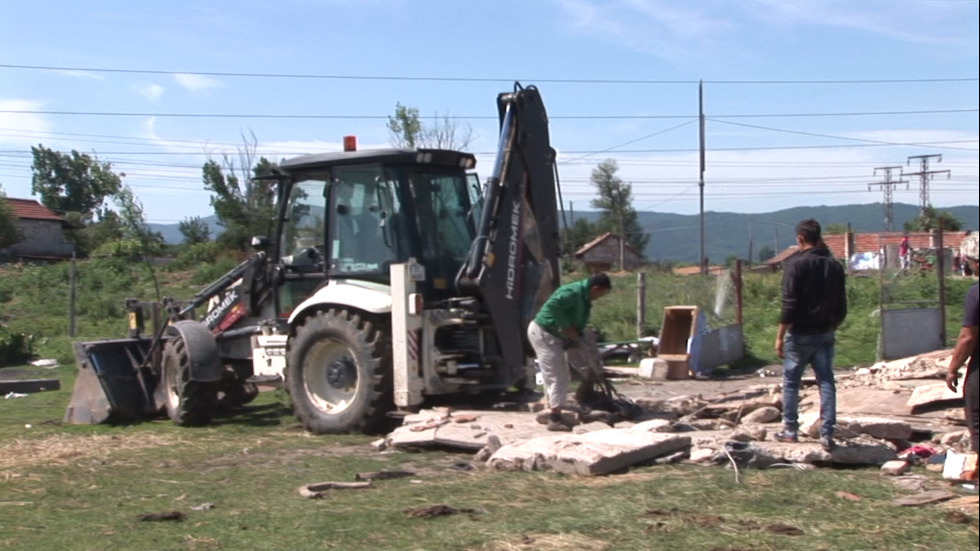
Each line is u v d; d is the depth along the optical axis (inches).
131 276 1279.5
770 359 645.3
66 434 408.2
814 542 212.7
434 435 339.3
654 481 271.1
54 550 229.9
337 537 230.4
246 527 243.4
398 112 1389.0
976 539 211.8
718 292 777.6
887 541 212.2
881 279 735.1
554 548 213.9
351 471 308.8
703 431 344.5
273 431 405.4
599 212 3058.6
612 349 658.2
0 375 670.5
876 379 502.3
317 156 413.4
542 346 346.3
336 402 396.2
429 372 384.2
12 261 1808.6
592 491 264.7
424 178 403.9
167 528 245.8
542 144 409.1
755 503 245.4
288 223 431.2
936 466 282.0
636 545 213.3
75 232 2128.4
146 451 362.0
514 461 298.4
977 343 239.8
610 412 375.2
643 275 709.3
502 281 387.2
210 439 387.5
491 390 409.7
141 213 1893.5
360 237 401.1
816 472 279.9
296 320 406.0
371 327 385.4
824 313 295.7
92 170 2908.5
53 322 969.5
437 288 394.3
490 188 386.6
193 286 1229.7
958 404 373.7
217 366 425.4
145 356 458.6
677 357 591.8
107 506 274.7
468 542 221.1
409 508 253.6
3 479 314.7
